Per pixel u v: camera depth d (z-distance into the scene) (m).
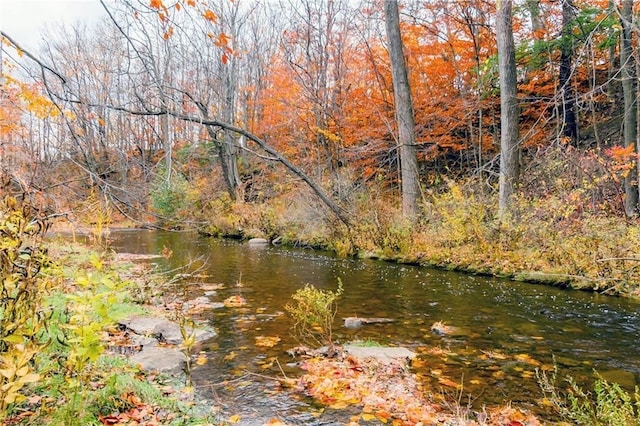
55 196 4.47
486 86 17.38
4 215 2.46
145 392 3.58
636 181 10.62
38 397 3.11
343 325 6.08
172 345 5.09
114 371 3.80
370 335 5.62
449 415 3.48
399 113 13.81
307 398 3.77
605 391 3.91
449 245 11.05
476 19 18.45
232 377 4.21
